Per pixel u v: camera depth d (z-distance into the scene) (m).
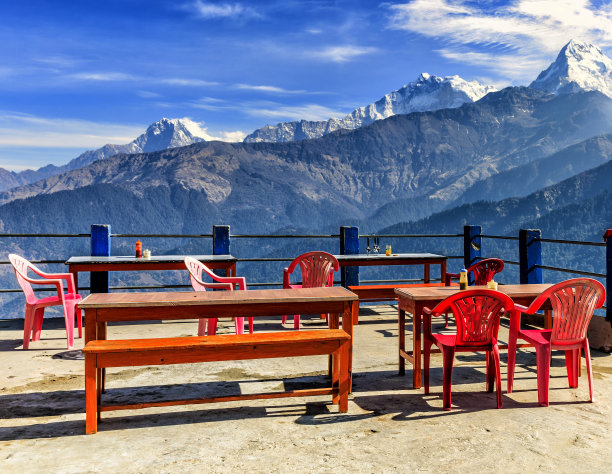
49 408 2.92
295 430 2.58
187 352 2.61
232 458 2.27
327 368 3.71
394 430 2.58
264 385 3.32
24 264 4.50
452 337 3.10
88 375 2.53
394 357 4.06
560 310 2.97
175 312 2.81
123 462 2.24
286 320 5.48
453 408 2.90
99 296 2.98
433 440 2.46
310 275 5.15
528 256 5.49
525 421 2.71
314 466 2.19
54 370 3.69
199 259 5.32
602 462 2.23
